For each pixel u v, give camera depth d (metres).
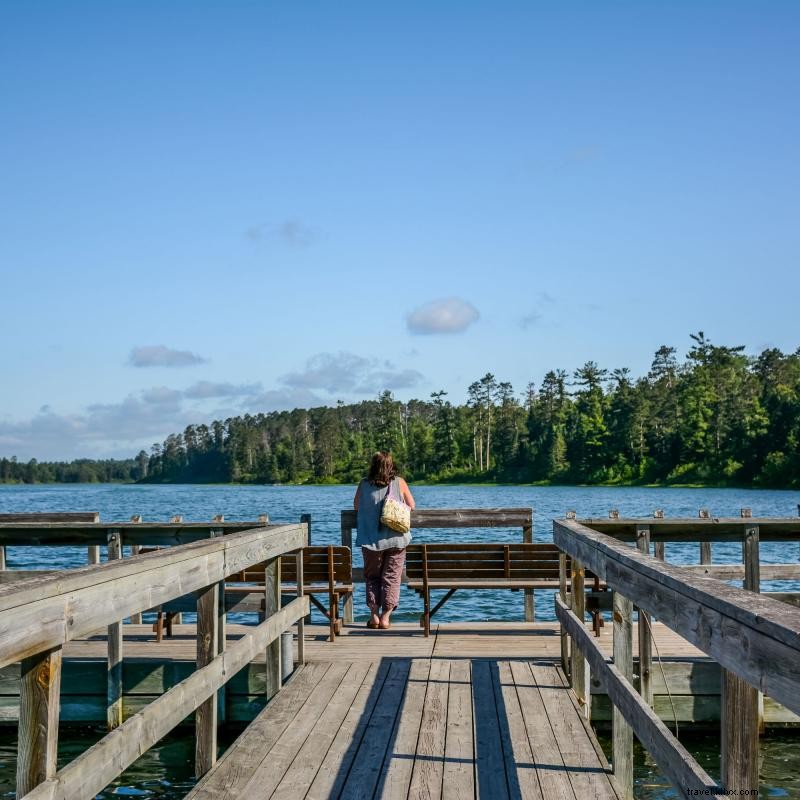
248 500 88.12
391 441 177.50
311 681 6.87
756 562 7.02
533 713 5.98
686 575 3.31
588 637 5.39
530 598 9.65
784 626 2.21
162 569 4.11
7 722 6.92
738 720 2.74
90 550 8.57
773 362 136.38
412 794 4.58
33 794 2.89
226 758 5.14
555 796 4.54
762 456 106.25
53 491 166.25
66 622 3.12
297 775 4.86
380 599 9.26
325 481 186.88
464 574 9.15
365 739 5.47
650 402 131.00
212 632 5.04
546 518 43.44
